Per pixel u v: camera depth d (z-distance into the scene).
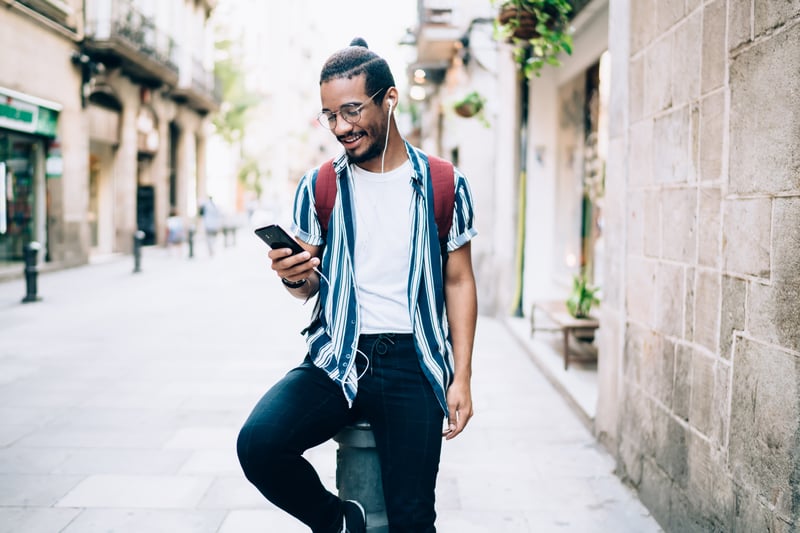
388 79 1.91
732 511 2.48
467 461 4.05
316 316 2.07
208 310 9.82
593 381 5.53
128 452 4.10
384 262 1.99
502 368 6.39
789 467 2.10
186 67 23.33
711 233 2.69
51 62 13.86
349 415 1.99
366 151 1.90
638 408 3.53
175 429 4.54
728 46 2.55
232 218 24.05
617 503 3.46
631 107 3.76
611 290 4.12
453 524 3.22
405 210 1.99
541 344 6.95
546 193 8.85
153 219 22.25
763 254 2.27
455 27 10.45
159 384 5.70
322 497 1.93
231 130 30.88
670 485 3.08
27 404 5.07
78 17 15.02
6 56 12.08
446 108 10.94
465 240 2.05
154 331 8.11
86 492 3.52
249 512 3.32
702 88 2.79
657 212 3.30
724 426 2.55
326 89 1.87
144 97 19.80
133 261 17.39
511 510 3.38
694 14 2.88
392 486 1.93
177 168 25.31
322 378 1.96
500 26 5.12
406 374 1.96
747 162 2.39
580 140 7.95
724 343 2.56
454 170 2.04
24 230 13.66
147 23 18.88
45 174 14.28
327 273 1.99
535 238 8.91
